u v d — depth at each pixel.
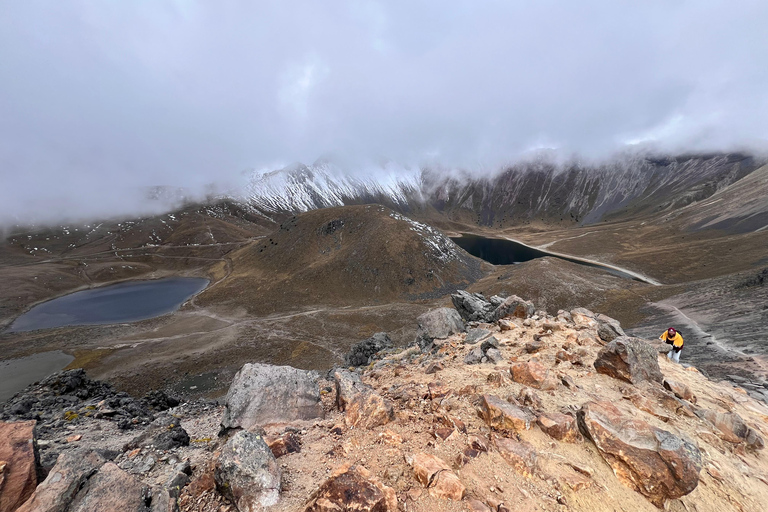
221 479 6.96
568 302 97.75
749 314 62.25
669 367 15.96
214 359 73.31
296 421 11.17
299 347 79.69
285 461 7.98
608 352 12.36
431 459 7.40
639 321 78.69
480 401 10.03
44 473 7.50
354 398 10.27
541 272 118.25
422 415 9.84
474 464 7.57
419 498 6.50
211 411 21.31
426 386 11.86
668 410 10.55
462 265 147.38
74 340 89.62
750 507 7.63
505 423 8.84
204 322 104.00
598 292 101.12
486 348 16.41
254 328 93.69
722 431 9.97
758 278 77.94
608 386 11.52
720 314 67.44
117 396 23.69
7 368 73.69
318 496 6.11
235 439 7.47
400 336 84.50
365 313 103.19
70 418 18.08
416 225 161.00
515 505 6.51
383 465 7.54
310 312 107.00
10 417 18.31
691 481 6.81
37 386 23.89
